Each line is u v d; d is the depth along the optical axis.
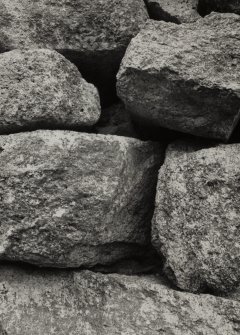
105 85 1.60
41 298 1.26
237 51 1.26
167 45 1.27
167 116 1.29
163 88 1.23
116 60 1.48
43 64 1.28
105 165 1.25
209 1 1.54
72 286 1.27
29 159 1.20
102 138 1.28
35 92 1.25
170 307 1.18
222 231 1.17
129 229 1.34
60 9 1.44
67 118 1.28
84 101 1.32
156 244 1.27
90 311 1.22
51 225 1.18
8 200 1.18
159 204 1.25
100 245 1.27
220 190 1.19
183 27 1.33
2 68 1.28
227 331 1.12
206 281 1.18
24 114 1.25
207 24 1.33
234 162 1.22
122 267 1.38
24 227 1.18
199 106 1.24
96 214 1.21
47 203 1.19
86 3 1.44
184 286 1.20
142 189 1.37
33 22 1.44
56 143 1.23
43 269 1.30
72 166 1.22
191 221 1.20
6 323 1.22
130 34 1.43
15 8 1.44
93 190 1.21
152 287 1.21
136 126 1.47
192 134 1.34
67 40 1.44
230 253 1.16
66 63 1.32
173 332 1.14
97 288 1.25
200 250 1.18
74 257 1.23
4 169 1.20
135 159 1.36
